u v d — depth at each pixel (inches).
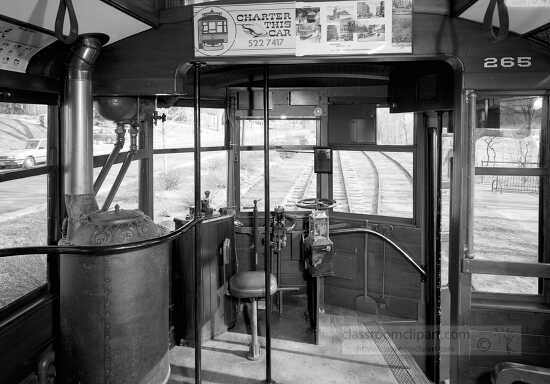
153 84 98.3
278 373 119.1
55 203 92.9
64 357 77.3
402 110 136.3
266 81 104.9
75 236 76.1
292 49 95.6
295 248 168.4
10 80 77.7
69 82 86.6
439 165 132.4
